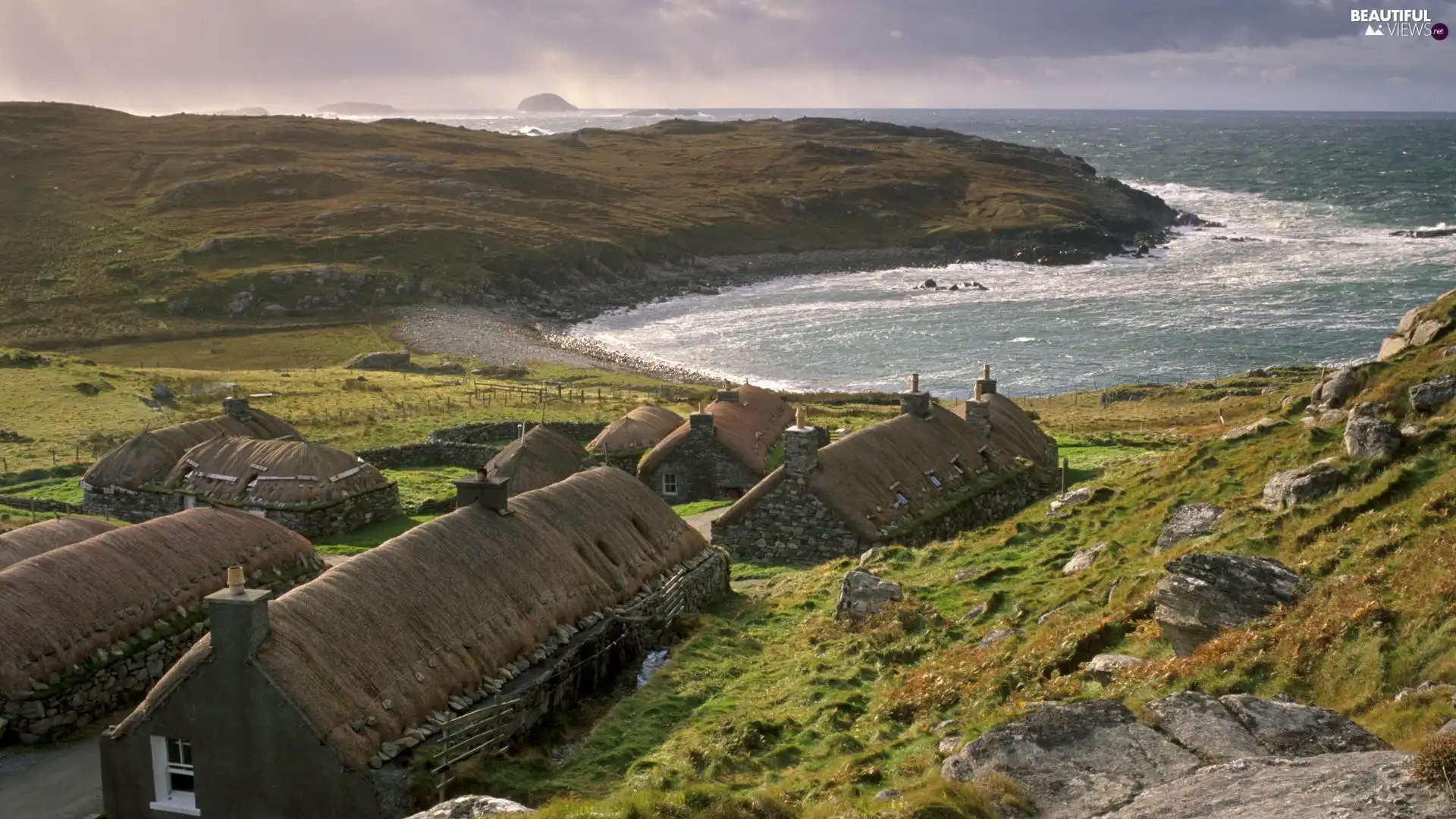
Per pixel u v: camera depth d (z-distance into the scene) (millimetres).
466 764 22609
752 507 41844
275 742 21219
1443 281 165250
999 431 53656
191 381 93812
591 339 149500
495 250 187000
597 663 28172
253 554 34062
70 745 26766
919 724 22141
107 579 30000
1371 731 16156
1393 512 24391
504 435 75875
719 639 31625
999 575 32000
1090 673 21938
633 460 58562
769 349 140250
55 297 160375
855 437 44812
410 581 25188
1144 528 32000
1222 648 20656
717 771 21938
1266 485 29672
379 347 137250
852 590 31234
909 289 185000
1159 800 13281
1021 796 14109
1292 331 137000
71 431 74688
